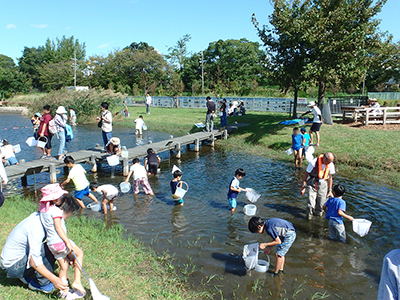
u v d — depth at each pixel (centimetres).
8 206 717
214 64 5884
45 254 383
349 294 446
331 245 588
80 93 2836
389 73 3378
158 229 658
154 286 449
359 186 926
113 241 587
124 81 5766
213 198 845
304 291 453
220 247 583
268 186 941
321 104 1703
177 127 2144
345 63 1511
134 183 870
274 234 478
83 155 1120
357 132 1418
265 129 1722
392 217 707
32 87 7119
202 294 443
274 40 1675
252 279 482
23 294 378
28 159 1296
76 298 381
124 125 2331
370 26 1508
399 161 1061
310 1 1563
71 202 390
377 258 543
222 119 1761
